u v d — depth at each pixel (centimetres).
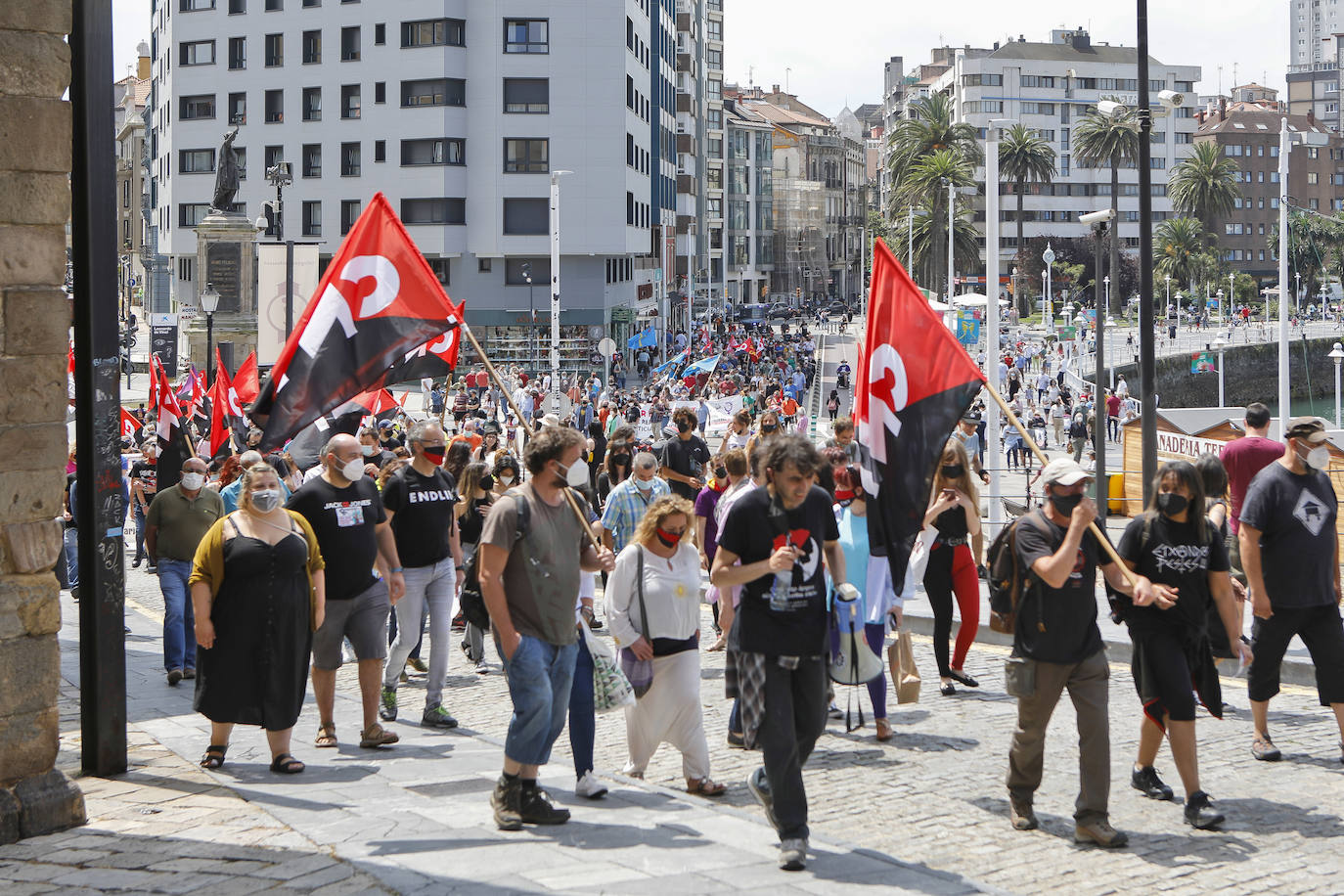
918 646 1288
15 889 590
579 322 7581
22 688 697
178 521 1183
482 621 712
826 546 679
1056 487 709
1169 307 13250
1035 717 724
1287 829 732
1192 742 746
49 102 719
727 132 15688
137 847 657
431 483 1016
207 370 4244
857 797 800
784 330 10319
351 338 886
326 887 578
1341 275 15362
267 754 905
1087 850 700
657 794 781
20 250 707
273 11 7769
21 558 700
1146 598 736
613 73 7394
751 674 643
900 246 11125
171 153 8194
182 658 1188
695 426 1470
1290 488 864
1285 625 868
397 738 941
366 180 7562
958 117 16612
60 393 721
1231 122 17275
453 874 599
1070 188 16512
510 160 7400
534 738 693
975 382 841
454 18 7325
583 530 723
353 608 924
